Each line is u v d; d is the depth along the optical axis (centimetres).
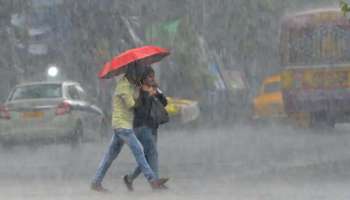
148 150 2598
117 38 6600
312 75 4931
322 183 2728
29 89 4394
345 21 4838
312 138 4522
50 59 6362
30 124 4259
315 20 4919
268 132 5047
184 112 5294
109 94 5775
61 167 3416
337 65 4872
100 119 4666
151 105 2580
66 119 4253
